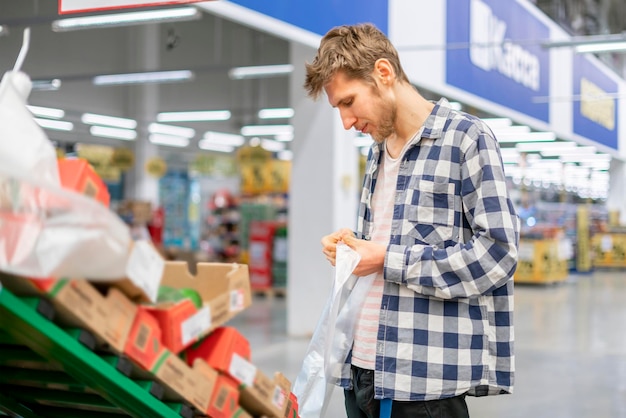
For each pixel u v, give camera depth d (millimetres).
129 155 16094
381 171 1893
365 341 1819
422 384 1697
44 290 1136
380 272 1808
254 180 17531
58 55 13195
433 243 1708
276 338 7516
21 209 1121
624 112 16922
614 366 6426
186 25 15305
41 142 1212
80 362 1239
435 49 7523
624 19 21516
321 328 1859
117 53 14531
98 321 1215
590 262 19484
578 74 13117
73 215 1126
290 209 7539
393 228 1761
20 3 11461
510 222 1646
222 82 17203
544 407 4988
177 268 1580
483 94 9000
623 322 9227
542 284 14891
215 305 1493
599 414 4809
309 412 1835
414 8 7414
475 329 1720
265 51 16750
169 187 23172
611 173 20906
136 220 13023
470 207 1690
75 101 14586
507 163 21719
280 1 5441
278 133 16375
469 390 1783
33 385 1610
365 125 1734
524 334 8266
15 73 1287
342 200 7496
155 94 15695
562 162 22578
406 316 1716
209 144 20609
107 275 1180
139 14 6117
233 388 1536
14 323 1180
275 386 1683
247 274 1604
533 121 10867
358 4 6457
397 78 1736
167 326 1369
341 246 1755
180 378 1388
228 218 18188
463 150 1697
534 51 10766
